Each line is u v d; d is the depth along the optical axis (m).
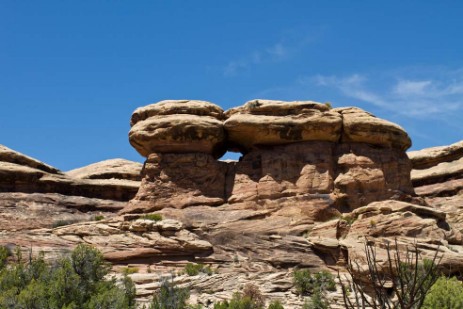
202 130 53.41
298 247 46.91
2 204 57.06
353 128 53.16
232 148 57.50
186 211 50.84
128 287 38.62
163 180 52.84
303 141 53.41
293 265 46.00
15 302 31.48
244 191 52.22
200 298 41.06
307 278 42.34
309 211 50.12
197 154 53.56
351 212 50.38
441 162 71.25
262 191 51.72
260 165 53.44
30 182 60.34
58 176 62.56
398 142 54.03
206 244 47.41
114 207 62.06
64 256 40.50
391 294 39.94
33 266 37.09
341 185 51.56
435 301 33.00
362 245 45.50
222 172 53.84
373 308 15.41
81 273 35.59
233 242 47.88
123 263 46.66
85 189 63.31
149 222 48.22
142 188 53.00
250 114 54.31
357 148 53.28
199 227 48.91
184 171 53.09
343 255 45.84
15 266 39.88
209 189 52.88
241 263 46.66
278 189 51.66
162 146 53.72
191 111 54.91
